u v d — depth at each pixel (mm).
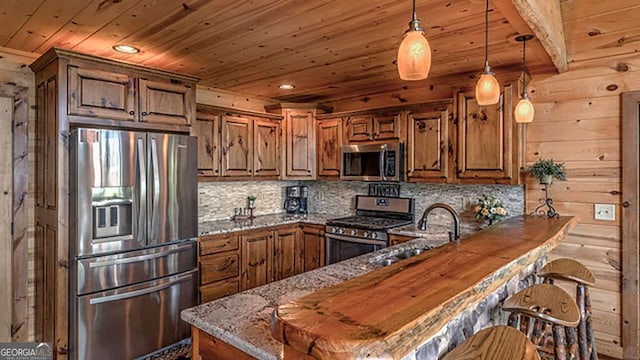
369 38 2582
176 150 3021
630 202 2783
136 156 2779
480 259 1459
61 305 2582
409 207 4043
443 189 3863
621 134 2816
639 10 2543
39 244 2957
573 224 2615
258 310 1507
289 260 4238
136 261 2787
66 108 2586
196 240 3184
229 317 1435
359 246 3785
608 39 2809
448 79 3711
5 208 2906
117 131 2691
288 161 4473
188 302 3125
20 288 2965
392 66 3281
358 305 951
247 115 4125
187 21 2295
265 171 4297
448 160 3471
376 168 3941
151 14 2195
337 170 4324
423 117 3635
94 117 2705
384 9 2113
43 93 2852
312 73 3520
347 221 4016
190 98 3266
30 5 2090
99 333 2623
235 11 2143
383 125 3926
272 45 2727
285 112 4473
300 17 2227
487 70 2018
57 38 2611
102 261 2625
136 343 2807
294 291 1734
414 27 1468
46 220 2816
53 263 2678
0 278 2896
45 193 2828
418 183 4008
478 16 2188
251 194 4562
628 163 2787
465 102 3342
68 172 2605
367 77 3674
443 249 1646
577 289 1975
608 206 2881
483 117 3238
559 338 1502
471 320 1598
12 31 2475
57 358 2590
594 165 2936
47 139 2785
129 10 2145
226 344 1363
